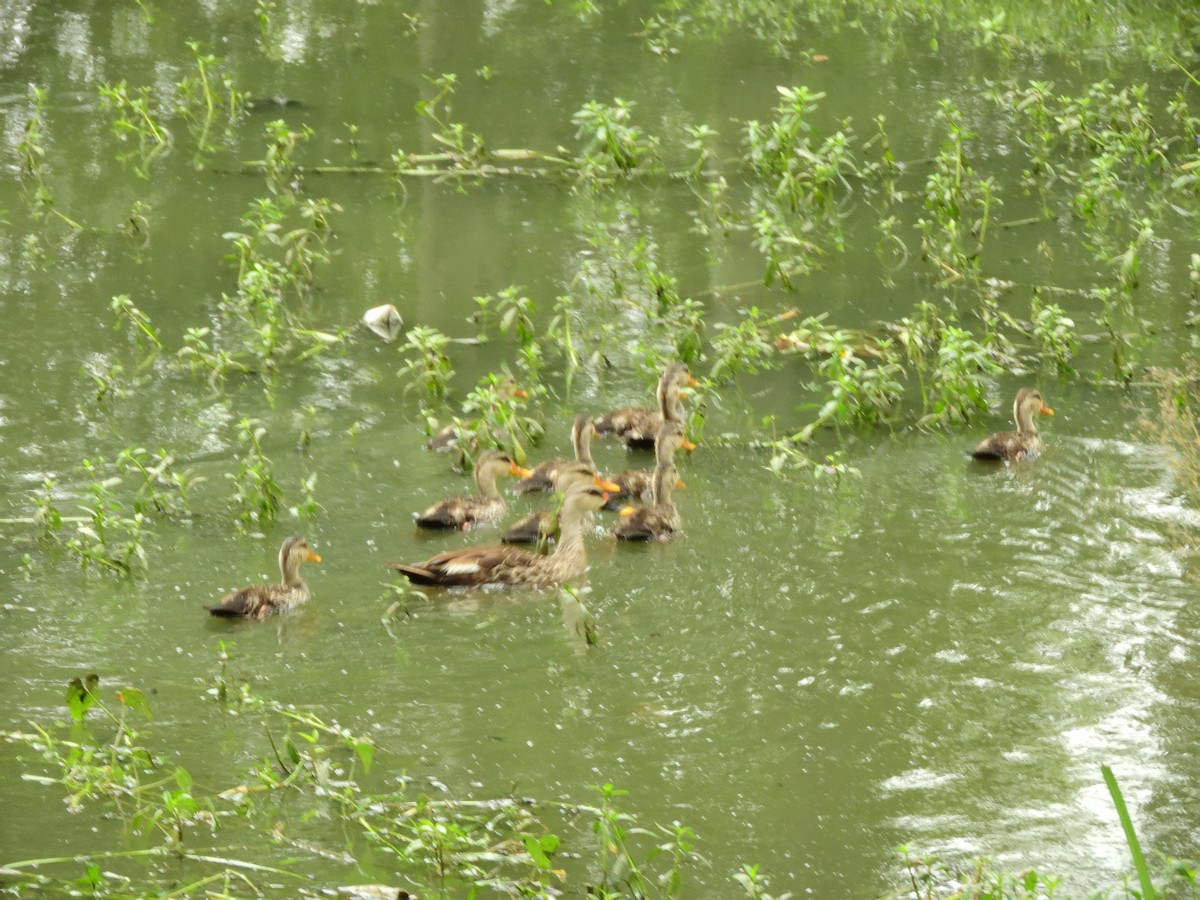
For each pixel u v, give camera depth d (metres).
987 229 22.66
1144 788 10.44
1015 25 33.00
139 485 15.09
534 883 9.37
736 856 9.75
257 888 9.30
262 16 31.41
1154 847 9.79
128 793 10.19
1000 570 13.63
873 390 16.84
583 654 12.31
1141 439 16.34
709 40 31.83
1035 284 20.61
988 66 30.00
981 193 23.77
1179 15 33.56
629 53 30.81
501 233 22.23
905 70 29.80
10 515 14.41
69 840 9.74
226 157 24.86
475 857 9.59
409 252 21.48
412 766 10.70
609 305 19.88
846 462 15.96
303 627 12.68
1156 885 9.32
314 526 14.47
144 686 11.66
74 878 9.35
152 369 17.75
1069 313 19.70
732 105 27.62
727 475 15.72
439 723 11.27
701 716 11.40
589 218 22.89
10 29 31.02
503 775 10.62
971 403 17.08
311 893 9.26
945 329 17.58
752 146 25.00
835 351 16.89
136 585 13.29
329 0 34.28
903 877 9.52
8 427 16.17
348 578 13.55
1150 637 12.45
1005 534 14.31
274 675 11.88
